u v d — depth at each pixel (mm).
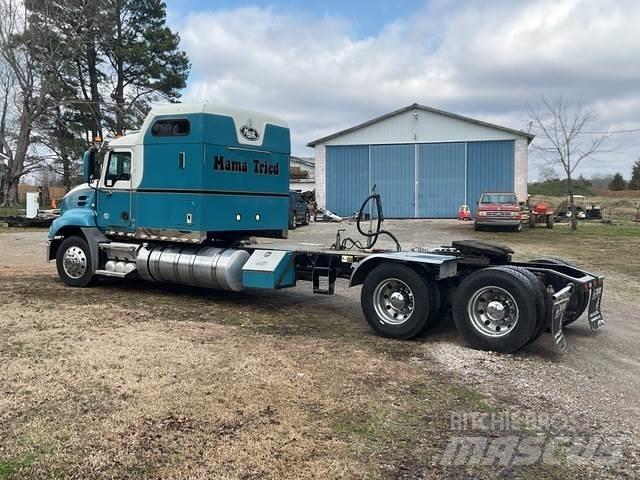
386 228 25547
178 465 3506
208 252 8508
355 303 8930
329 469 3498
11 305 8102
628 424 4273
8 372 5141
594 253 15562
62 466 3471
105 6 39375
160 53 41625
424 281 6516
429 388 4988
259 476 3395
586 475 3502
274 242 9328
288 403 4551
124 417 4203
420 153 33812
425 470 3527
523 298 5910
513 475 3484
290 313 8094
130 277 9570
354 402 4613
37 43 36844
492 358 5910
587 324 7645
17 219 24172
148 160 8750
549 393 4906
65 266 9891
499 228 24500
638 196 55375
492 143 32812
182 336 6582
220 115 8391
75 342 6172
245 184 8836
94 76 41062
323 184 35438
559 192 53938
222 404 4496
